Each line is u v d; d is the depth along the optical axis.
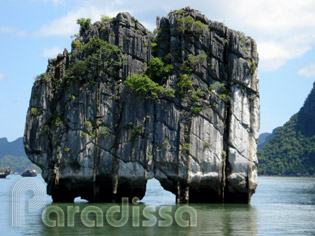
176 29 70.81
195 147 66.94
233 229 46.94
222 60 69.88
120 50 71.19
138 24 73.25
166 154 67.00
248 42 70.12
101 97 70.06
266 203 74.44
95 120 69.69
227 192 68.75
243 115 69.06
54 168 69.81
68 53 75.12
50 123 72.12
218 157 67.56
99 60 70.50
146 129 68.31
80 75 71.44
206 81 69.50
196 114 67.50
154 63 70.25
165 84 69.69
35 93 73.31
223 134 68.50
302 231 46.41
